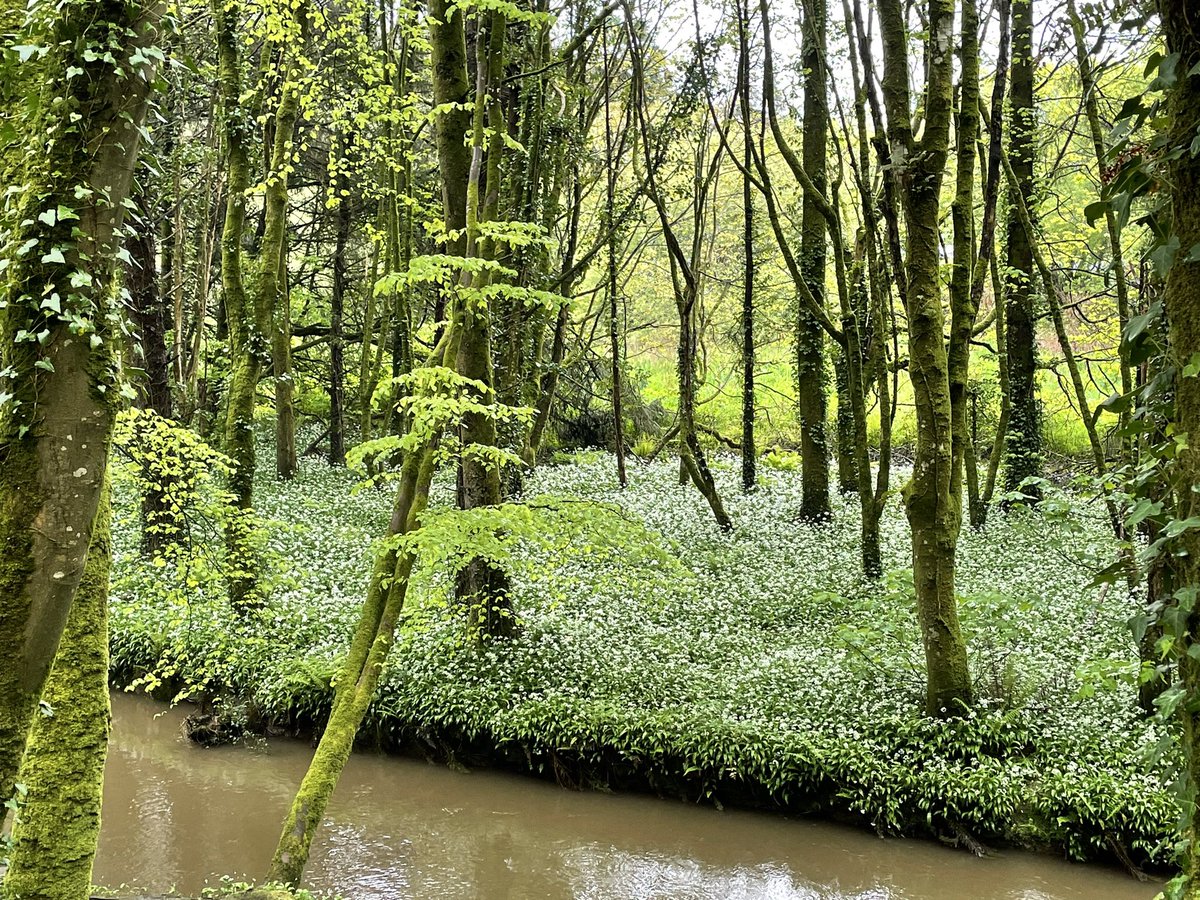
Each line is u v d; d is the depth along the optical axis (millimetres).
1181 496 2375
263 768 9367
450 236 6902
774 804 8258
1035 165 15922
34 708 3139
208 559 9391
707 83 14719
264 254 12531
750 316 17438
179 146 14328
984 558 12727
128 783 8938
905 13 11086
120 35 3031
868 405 19422
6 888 4102
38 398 3016
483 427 10219
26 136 3336
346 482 18281
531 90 14914
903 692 9055
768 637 10875
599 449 22859
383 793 8867
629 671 9820
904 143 8172
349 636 11008
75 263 3033
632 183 21062
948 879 7176
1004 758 7996
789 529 14922
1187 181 2291
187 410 14492
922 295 8305
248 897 5012
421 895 7031
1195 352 2285
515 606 11234
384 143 14453
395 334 18000
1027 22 14227
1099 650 9180
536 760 9039
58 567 3059
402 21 13414
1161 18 2348
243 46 12945
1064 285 16953
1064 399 21891
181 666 10688
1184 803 2520
